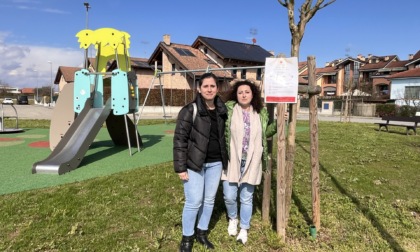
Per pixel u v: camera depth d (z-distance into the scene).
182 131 2.87
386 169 6.33
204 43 33.00
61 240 3.12
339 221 3.77
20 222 3.46
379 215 3.96
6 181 5.00
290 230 3.48
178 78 31.17
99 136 10.73
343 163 6.78
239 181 3.15
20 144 8.91
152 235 3.30
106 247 3.03
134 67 35.19
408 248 3.23
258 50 36.59
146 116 24.50
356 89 41.88
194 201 2.94
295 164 6.44
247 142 3.11
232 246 3.16
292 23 3.05
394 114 30.39
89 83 7.61
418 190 5.05
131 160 6.89
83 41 7.84
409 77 33.09
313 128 3.34
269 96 2.95
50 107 38.62
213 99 2.97
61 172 5.55
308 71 3.19
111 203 4.05
